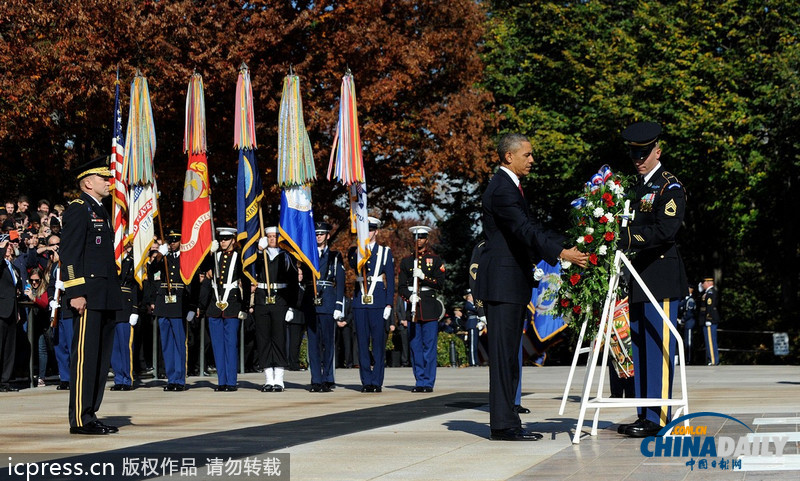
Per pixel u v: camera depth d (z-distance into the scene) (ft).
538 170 172.24
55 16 120.57
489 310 39.01
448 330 147.23
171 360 75.97
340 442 39.09
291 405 59.57
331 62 136.67
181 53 128.57
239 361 102.63
